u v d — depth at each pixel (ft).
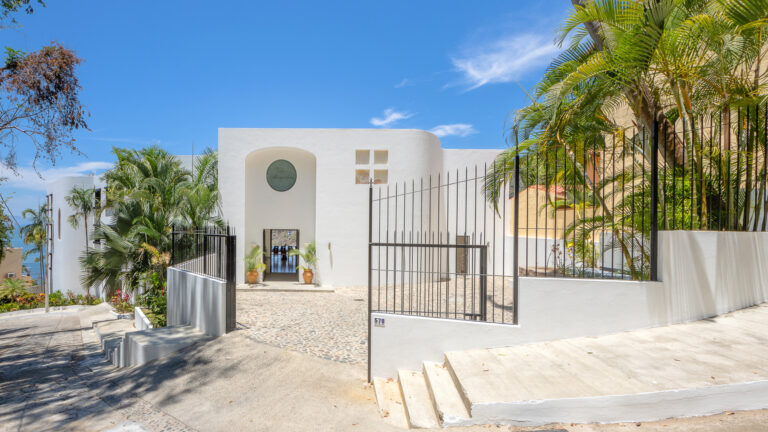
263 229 55.36
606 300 15.06
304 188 55.83
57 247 98.12
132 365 24.80
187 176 62.34
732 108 18.48
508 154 25.45
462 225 56.75
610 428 9.66
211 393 17.57
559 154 24.29
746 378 10.04
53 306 83.35
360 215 52.60
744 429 8.83
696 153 19.92
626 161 27.43
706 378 10.27
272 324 30.04
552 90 19.01
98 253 49.01
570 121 23.12
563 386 10.85
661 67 18.22
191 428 14.35
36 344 39.09
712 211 19.34
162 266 48.06
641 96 19.04
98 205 77.61
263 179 55.52
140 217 49.65
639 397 9.84
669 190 20.47
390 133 52.95
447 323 16.47
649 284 14.97
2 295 91.76
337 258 52.34
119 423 15.16
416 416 12.48
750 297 16.87
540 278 15.42
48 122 27.32
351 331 28.25
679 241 15.30
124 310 58.49
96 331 44.98
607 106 22.71
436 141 55.93
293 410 15.21
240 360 21.57
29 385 22.06
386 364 17.51
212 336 26.32
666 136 18.74
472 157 57.36
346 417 14.34
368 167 52.80
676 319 15.06
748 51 17.54
